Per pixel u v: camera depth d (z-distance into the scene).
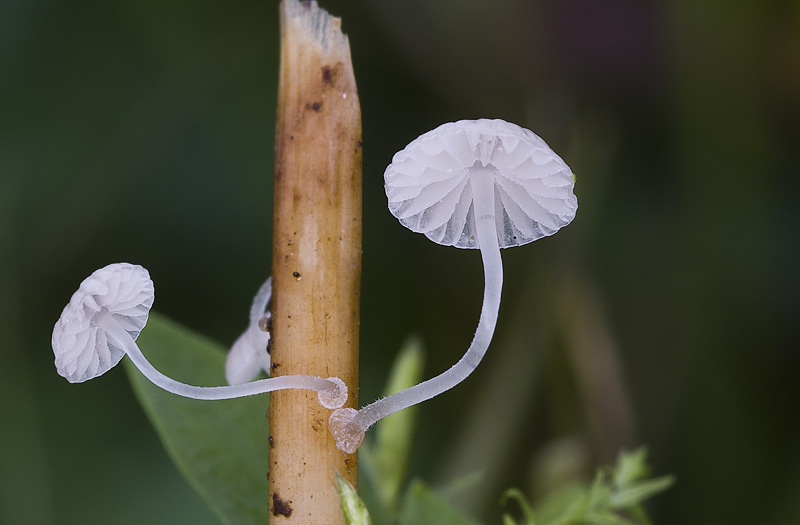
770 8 0.12
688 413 0.12
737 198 0.12
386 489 0.09
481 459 0.12
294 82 0.07
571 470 0.11
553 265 0.12
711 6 0.12
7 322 0.12
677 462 0.12
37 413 0.12
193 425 0.08
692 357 0.12
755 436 0.12
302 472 0.07
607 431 0.12
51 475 0.12
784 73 0.12
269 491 0.08
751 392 0.12
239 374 0.08
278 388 0.07
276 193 0.08
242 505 0.08
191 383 0.08
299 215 0.07
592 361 0.12
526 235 0.08
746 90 0.12
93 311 0.08
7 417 0.12
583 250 0.12
